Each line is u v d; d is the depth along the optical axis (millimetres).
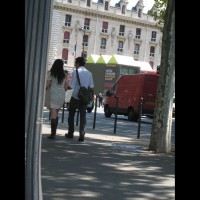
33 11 3643
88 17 94625
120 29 99250
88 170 7406
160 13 26812
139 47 101625
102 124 20859
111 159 8789
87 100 11039
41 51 3662
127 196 5789
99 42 96562
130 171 7641
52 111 11180
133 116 26469
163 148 10320
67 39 92250
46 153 8844
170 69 10297
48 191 5750
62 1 90625
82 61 11227
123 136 14789
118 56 48281
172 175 7496
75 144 10562
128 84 27172
